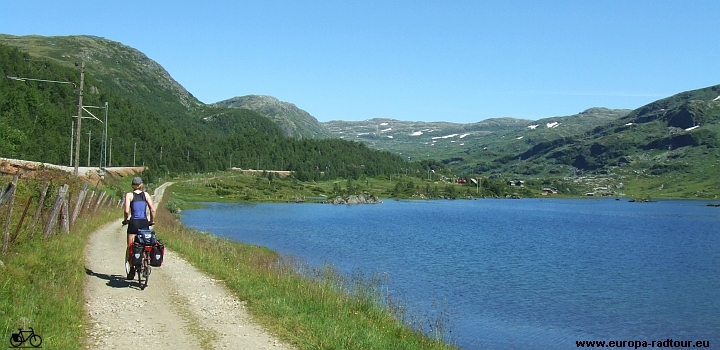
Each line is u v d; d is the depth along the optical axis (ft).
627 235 292.40
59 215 74.49
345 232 253.44
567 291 121.60
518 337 81.41
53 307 37.73
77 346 32.24
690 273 157.38
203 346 34.19
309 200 586.45
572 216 475.31
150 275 57.11
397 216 402.72
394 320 58.65
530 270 152.56
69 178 120.88
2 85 398.83
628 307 106.63
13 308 35.42
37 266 48.85
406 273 136.05
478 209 554.46
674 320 97.09
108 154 428.15
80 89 126.21
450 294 110.73
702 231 327.06
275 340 36.63
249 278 57.77
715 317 99.60
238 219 309.83
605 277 145.69
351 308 55.62
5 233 48.47
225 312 43.27
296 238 217.97
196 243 90.94
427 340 54.24
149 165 519.60
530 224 359.46
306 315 44.50
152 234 50.98
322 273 88.94
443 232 273.13
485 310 97.76
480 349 73.72
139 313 41.14
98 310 41.04
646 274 153.38
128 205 52.24
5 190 47.85
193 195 488.44
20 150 231.91
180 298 47.21
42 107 393.50
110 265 61.16
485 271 146.51
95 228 99.40
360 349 38.01
